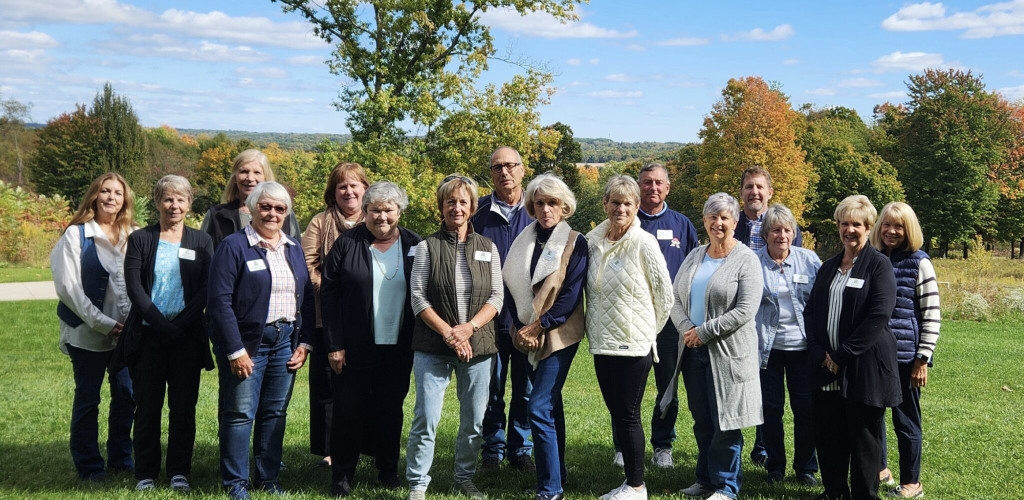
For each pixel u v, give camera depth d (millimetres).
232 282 4594
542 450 4691
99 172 60281
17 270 23250
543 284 4660
